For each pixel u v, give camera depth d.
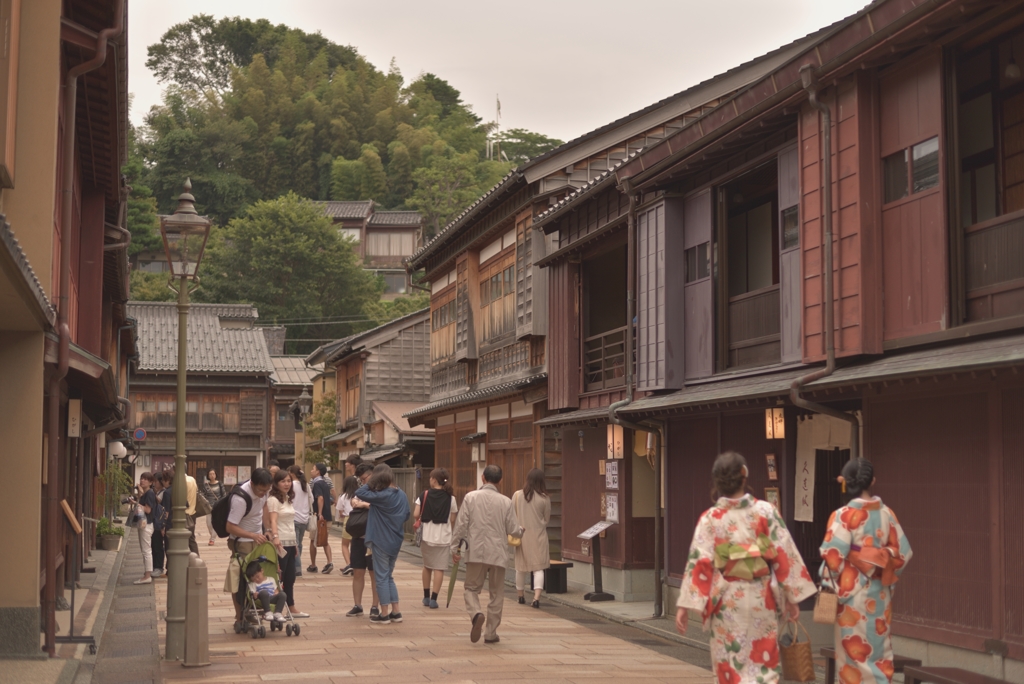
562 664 9.76
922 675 7.12
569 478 18.28
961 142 9.89
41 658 9.36
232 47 106.12
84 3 10.84
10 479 9.58
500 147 90.44
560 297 18.27
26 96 9.94
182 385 10.66
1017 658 7.71
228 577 11.52
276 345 54.88
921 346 9.11
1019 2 8.03
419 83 105.00
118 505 31.16
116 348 26.34
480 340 24.19
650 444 14.70
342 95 92.31
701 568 6.21
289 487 12.77
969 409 8.38
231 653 10.23
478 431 23.73
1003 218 8.41
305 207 61.25
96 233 16.28
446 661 9.83
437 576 13.94
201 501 18.19
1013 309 8.26
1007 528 7.90
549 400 18.48
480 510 11.07
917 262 9.23
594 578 15.55
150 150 78.81
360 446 37.59
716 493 6.43
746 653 6.10
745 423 12.27
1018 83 9.17
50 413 9.96
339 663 9.67
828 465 11.47
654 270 14.18
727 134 11.76
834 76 9.97
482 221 23.48
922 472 8.91
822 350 10.31
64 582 13.97
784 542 6.23
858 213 9.75
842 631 6.79
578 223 17.64
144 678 8.91
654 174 13.73
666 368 13.69
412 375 37.53
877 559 6.72
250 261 59.56
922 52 9.19
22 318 9.06
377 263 73.94
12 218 9.79
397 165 85.25
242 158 82.12
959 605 8.40
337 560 22.06
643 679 9.02
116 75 11.48
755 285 13.32
